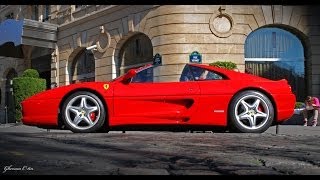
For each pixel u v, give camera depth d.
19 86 16.44
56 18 19.78
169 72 13.73
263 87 5.09
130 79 5.23
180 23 13.77
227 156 2.97
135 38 15.71
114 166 2.54
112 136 4.43
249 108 5.05
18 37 18.03
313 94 14.11
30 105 5.27
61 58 19.11
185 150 3.29
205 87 5.04
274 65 14.56
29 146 3.61
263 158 2.88
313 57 14.23
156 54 14.13
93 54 17.11
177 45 13.72
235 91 5.03
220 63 13.12
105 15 16.55
